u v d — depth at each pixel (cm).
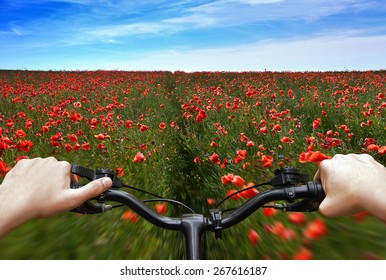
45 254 263
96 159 490
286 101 919
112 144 539
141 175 423
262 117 651
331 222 268
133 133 573
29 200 82
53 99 1079
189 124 679
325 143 444
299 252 238
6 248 268
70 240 283
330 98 866
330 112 702
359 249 241
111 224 305
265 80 1633
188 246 99
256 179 384
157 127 681
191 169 490
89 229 298
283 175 103
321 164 91
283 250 252
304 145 473
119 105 765
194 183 430
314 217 274
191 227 102
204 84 1775
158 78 2028
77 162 476
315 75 1852
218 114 700
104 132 611
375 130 521
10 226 80
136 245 279
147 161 451
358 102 720
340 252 240
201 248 112
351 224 266
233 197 331
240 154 370
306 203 105
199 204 376
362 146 486
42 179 85
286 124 585
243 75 2170
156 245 280
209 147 502
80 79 1930
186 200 392
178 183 439
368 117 582
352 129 552
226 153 471
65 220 310
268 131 522
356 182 83
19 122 694
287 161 425
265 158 332
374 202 79
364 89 893
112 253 269
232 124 614
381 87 1099
